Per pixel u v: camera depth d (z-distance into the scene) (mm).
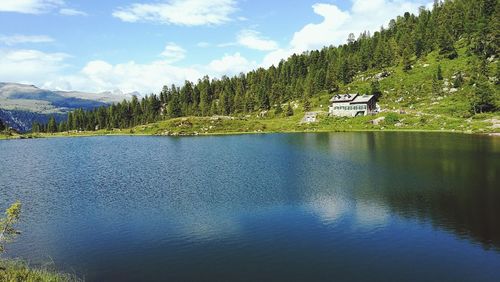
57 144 174750
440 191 58062
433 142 116688
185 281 31234
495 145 105312
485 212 47750
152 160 101688
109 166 92375
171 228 43906
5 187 67875
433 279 31156
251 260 34969
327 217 46906
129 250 37844
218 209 51031
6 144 185625
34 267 34094
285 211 49562
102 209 52188
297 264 34000
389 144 116438
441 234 40844
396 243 38562
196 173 78188
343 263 34156
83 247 38844
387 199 54469
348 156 95688
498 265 33562
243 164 88688
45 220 47750
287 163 88062
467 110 168625
